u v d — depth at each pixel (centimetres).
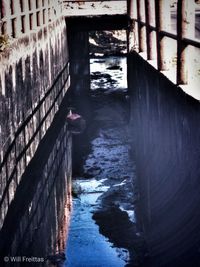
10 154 699
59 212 752
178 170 519
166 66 627
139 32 952
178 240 466
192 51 487
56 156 1089
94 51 2903
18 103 777
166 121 589
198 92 453
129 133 1224
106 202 779
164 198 563
